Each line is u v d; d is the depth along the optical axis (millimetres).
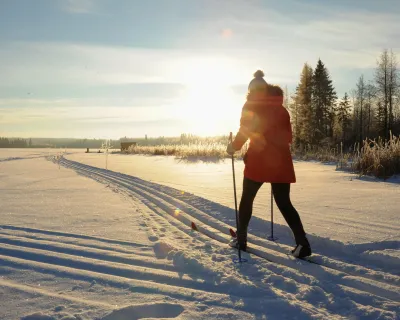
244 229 3785
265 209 5551
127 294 2707
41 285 2893
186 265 3322
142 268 3266
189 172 13555
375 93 41188
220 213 5516
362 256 3398
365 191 7352
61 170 16125
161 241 4035
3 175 13367
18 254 3689
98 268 3281
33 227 4805
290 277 3029
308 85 42281
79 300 2602
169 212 5965
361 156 11922
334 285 2814
